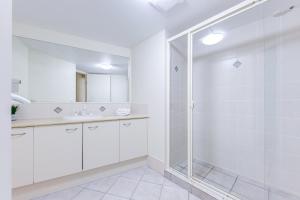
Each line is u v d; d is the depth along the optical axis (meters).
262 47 1.86
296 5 1.54
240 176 2.08
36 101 2.19
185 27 2.19
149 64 2.54
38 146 1.67
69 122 1.85
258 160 1.90
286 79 1.65
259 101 1.90
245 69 2.03
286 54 1.65
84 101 2.57
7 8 0.47
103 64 2.74
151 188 1.92
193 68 2.33
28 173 1.62
